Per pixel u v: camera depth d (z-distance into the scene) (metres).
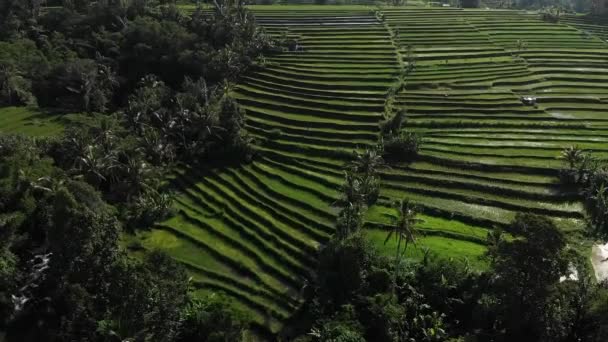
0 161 65.25
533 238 44.19
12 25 113.75
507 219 66.38
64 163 71.62
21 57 105.69
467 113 93.50
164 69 108.50
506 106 95.69
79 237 48.16
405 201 53.00
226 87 99.94
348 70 109.56
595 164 72.00
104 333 44.62
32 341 50.75
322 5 159.50
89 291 49.56
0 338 50.81
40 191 63.41
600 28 140.62
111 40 113.19
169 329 46.09
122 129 82.62
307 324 52.62
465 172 76.50
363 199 65.94
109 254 49.47
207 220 70.75
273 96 100.00
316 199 72.88
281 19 138.75
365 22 139.62
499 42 128.00
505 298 46.75
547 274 44.28
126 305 44.38
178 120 86.31
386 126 86.94
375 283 53.84
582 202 69.12
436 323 49.97
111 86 103.69
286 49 118.88
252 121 92.44
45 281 54.12
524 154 80.19
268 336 52.28
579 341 46.12
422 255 59.50
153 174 74.94
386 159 80.38
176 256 63.53
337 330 48.19
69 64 102.44
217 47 113.38
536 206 68.50
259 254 62.94
